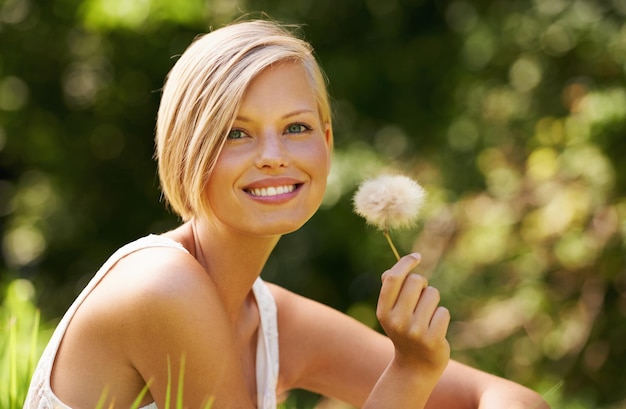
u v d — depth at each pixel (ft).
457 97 28.30
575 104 25.27
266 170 7.13
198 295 6.94
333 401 21.09
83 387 7.16
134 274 7.04
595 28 25.43
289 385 9.21
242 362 8.64
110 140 31.45
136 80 30.14
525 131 26.66
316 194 7.41
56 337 7.44
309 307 9.25
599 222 25.02
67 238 31.58
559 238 25.53
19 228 31.71
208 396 6.89
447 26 28.76
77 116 31.22
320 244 28.63
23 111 30.86
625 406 24.86
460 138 28.27
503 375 25.52
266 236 7.77
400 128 28.71
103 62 29.68
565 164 25.23
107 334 7.05
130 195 32.17
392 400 7.10
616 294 25.79
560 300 25.89
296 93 7.29
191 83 7.22
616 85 24.90
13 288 14.96
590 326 25.41
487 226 26.43
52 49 29.84
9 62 30.09
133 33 28.35
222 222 7.39
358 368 9.04
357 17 28.81
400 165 28.09
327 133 8.08
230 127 7.07
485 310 26.55
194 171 7.15
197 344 6.85
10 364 8.61
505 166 27.25
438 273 27.20
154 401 7.34
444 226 27.76
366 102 28.63
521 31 26.94
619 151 24.66
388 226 7.26
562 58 26.37
